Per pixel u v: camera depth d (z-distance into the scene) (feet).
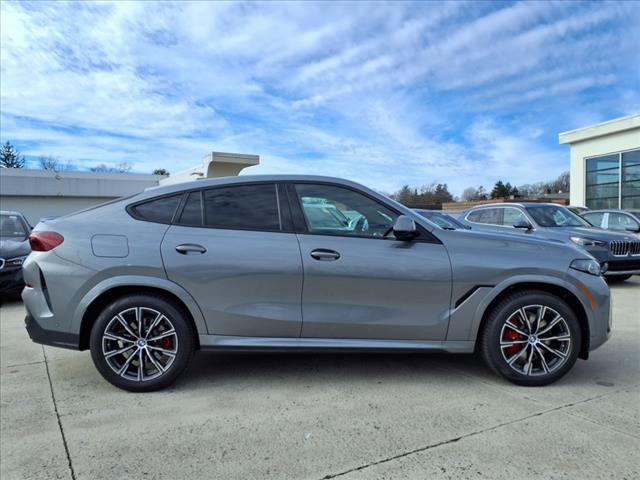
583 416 9.69
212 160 50.21
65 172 91.97
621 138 54.19
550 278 11.20
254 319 11.10
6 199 88.02
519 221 28.91
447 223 25.62
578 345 11.27
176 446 8.66
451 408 10.17
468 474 7.64
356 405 10.39
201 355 14.30
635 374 12.25
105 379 11.37
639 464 7.88
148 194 11.81
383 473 7.71
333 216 11.61
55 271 11.02
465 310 11.20
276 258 11.05
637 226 30.78
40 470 7.91
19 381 12.14
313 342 11.19
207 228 11.37
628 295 24.52
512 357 11.30
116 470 7.89
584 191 59.26
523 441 8.66
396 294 11.15
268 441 8.80
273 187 11.80
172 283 10.98
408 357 13.92
